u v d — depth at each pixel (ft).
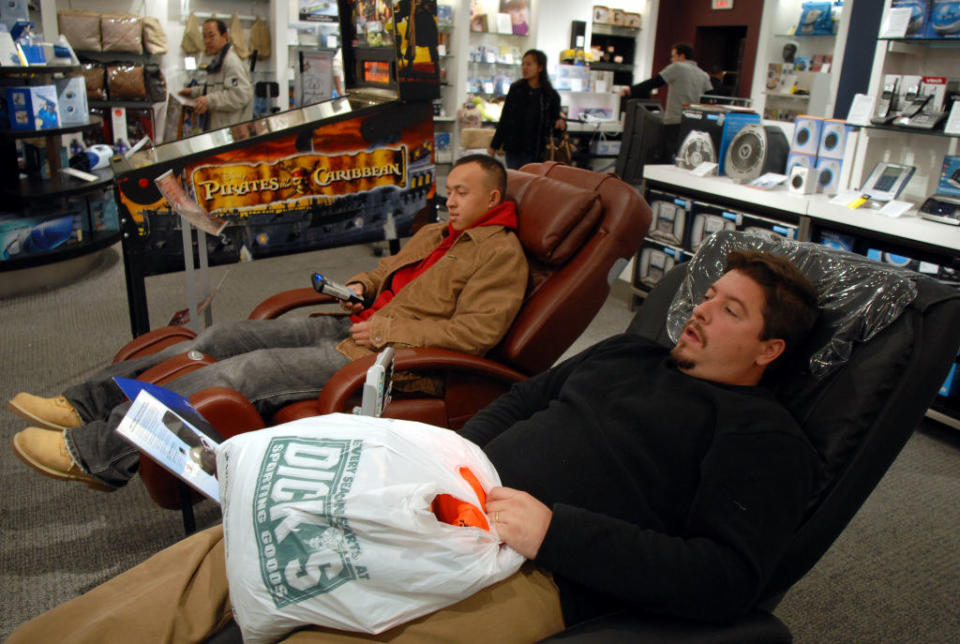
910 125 9.91
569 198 6.97
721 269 5.54
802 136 11.34
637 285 13.80
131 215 9.04
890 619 6.15
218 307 12.91
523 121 18.39
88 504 7.38
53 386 9.78
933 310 4.33
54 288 13.93
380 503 3.20
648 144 16.70
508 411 5.22
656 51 32.58
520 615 3.52
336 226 10.55
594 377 4.79
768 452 3.81
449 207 7.37
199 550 4.05
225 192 9.52
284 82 20.25
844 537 7.29
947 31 9.61
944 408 9.16
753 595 3.50
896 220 9.36
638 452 4.20
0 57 12.73
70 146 16.16
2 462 8.02
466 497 3.58
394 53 10.61
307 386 6.46
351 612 3.17
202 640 3.77
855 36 16.08
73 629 3.64
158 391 4.91
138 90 17.87
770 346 4.31
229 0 19.93
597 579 3.51
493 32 24.98
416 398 6.78
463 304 6.81
